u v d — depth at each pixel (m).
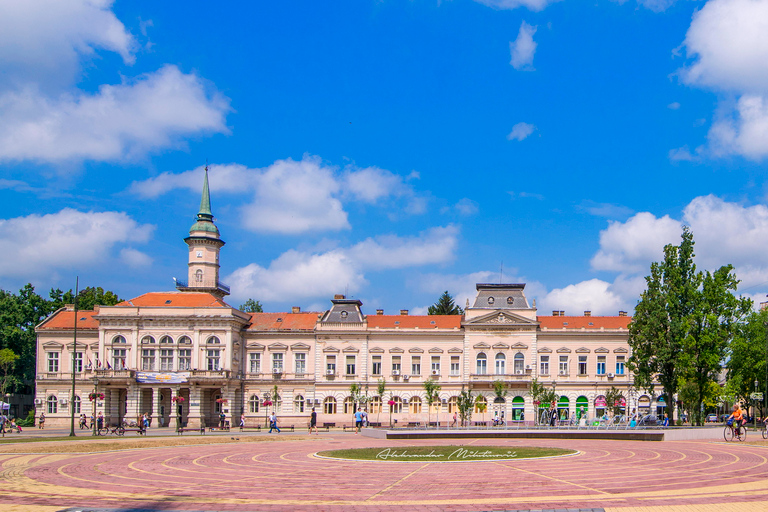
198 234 119.88
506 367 108.69
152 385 104.88
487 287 111.88
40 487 30.86
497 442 61.03
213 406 109.00
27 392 134.00
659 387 107.06
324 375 110.81
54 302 135.75
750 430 82.00
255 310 197.25
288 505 25.83
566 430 70.25
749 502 25.59
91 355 111.69
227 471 37.25
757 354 96.00
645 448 52.31
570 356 108.88
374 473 35.84
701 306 86.69
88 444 59.66
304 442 63.28
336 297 116.25
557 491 28.77
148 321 107.31
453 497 27.53
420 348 110.81
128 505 25.92
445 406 109.50
